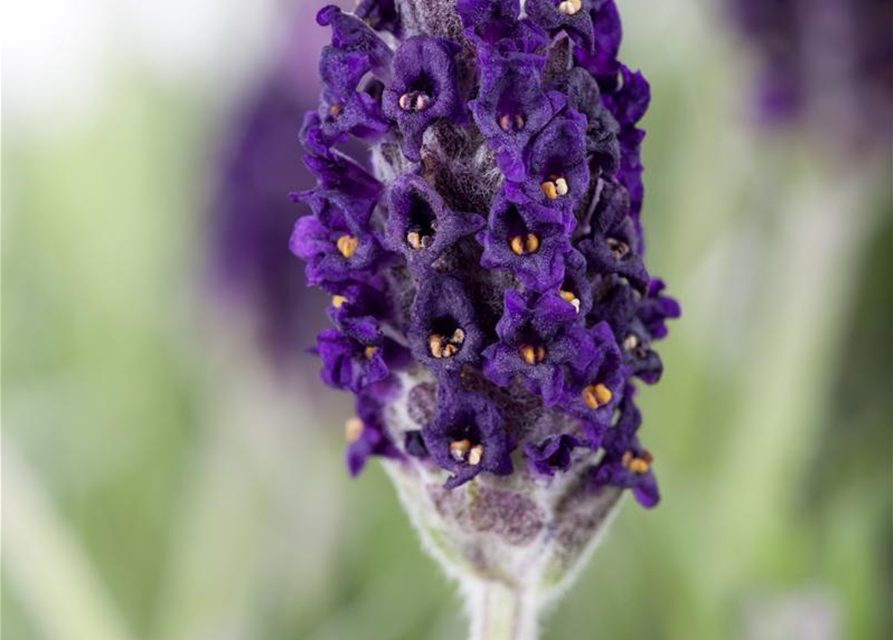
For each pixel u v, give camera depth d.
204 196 0.22
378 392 0.15
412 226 0.14
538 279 0.14
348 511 0.22
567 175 0.14
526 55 0.14
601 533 0.15
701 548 0.21
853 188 0.22
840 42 0.21
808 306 0.22
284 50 0.20
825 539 0.21
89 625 0.19
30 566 0.19
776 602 0.20
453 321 0.14
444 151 0.14
